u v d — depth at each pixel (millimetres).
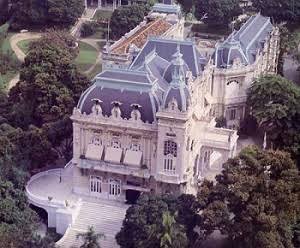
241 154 196500
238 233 190500
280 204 189250
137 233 192375
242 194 186125
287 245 191125
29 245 195750
